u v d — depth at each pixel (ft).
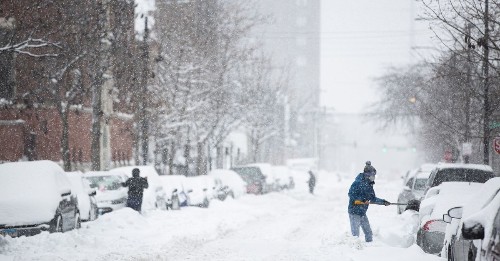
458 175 181.88
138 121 317.63
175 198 257.55
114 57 266.36
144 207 229.45
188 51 339.98
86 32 236.02
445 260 98.68
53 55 207.41
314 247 139.44
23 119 295.69
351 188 142.51
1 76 270.46
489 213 66.95
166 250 137.90
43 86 253.85
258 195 385.91
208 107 344.08
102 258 123.65
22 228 145.18
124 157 411.34
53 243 135.74
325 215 249.55
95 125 263.49
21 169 157.89
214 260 124.98
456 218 92.02
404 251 116.26
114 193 216.74
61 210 155.74
